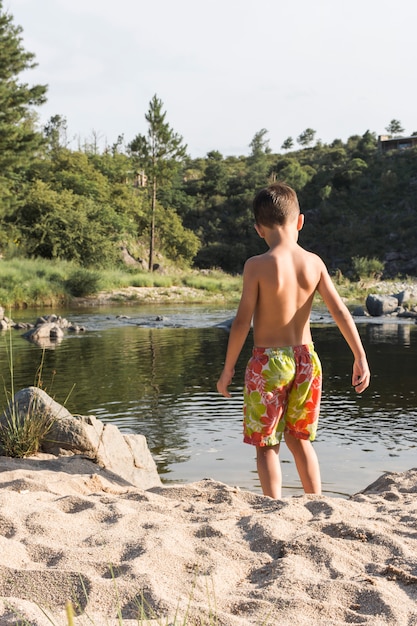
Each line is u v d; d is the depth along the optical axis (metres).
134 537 2.68
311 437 3.70
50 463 4.65
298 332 3.69
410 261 67.44
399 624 1.95
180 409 8.01
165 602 2.00
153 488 3.94
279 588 2.19
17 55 35.16
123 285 35.06
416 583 2.25
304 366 3.65
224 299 32.72
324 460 5.97
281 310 3.61
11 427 4.98
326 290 3.77
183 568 2.38
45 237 38.78
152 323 20.11
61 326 18.55
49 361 11.96
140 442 5.57
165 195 78.00
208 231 77.19
